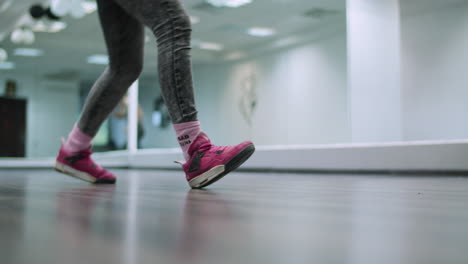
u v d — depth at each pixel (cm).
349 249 31
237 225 44
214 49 659
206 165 110
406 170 261
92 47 597
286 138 639
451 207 66
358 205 69
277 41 634
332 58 590
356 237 37
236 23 594
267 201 77
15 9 522
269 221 48
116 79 127
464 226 45
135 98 520
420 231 41
